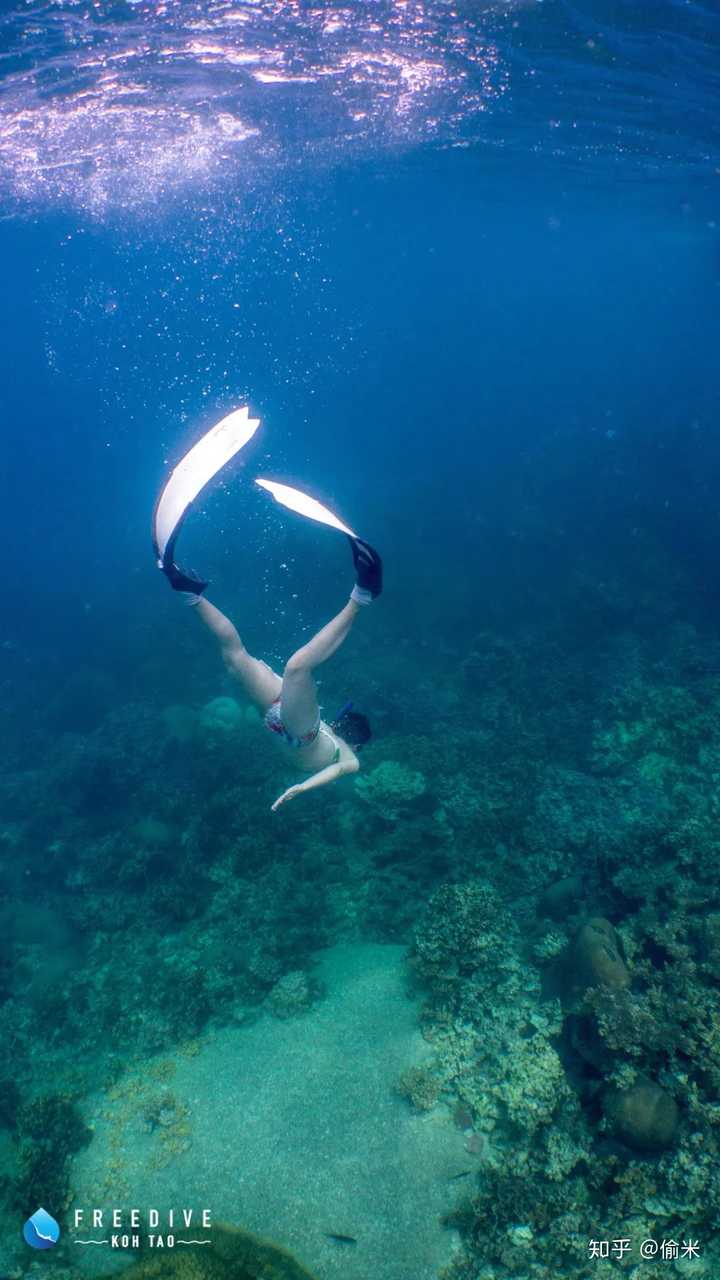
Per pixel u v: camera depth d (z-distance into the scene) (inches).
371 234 1672.0
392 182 1007.0
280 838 446.9
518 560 915.4
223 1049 340.2
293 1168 284.0
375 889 414.6
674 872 355.9
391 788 443.2
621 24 470.6
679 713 502.3
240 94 584.1
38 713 764.6
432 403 1936.5
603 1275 234.1
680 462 1146.0
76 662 863.1
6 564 1291.8
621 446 1224.2
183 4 423.8
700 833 374.0
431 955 339.9
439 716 589.0
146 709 669.9
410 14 453.1
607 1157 261.0
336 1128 296.0
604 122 687.7
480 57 524.1
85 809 575.5
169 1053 342.6
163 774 576.7
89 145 675.4
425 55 518.0
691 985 289.4
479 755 505.0
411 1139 288.7
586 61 533.0
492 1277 241.3
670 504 995.3
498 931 346.6
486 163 878.4
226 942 396.2
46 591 1115.3
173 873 465.7
